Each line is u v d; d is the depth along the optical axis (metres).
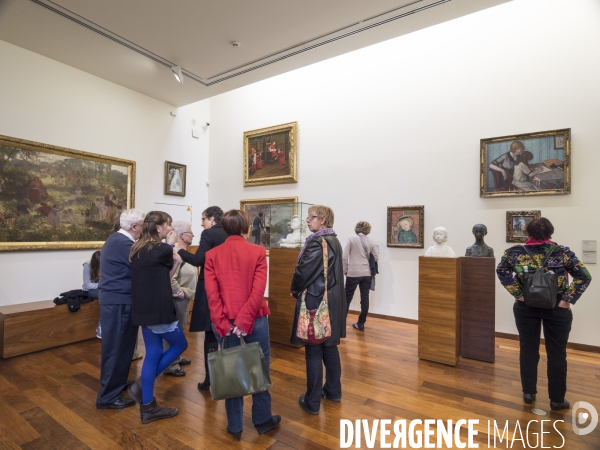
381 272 6.02
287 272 4.60
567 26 4.66
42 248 5.17
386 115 6.09
